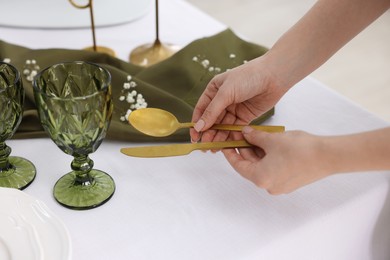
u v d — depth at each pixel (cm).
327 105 85
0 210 58
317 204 66
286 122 81
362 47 238
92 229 61
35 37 103
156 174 70
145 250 59
